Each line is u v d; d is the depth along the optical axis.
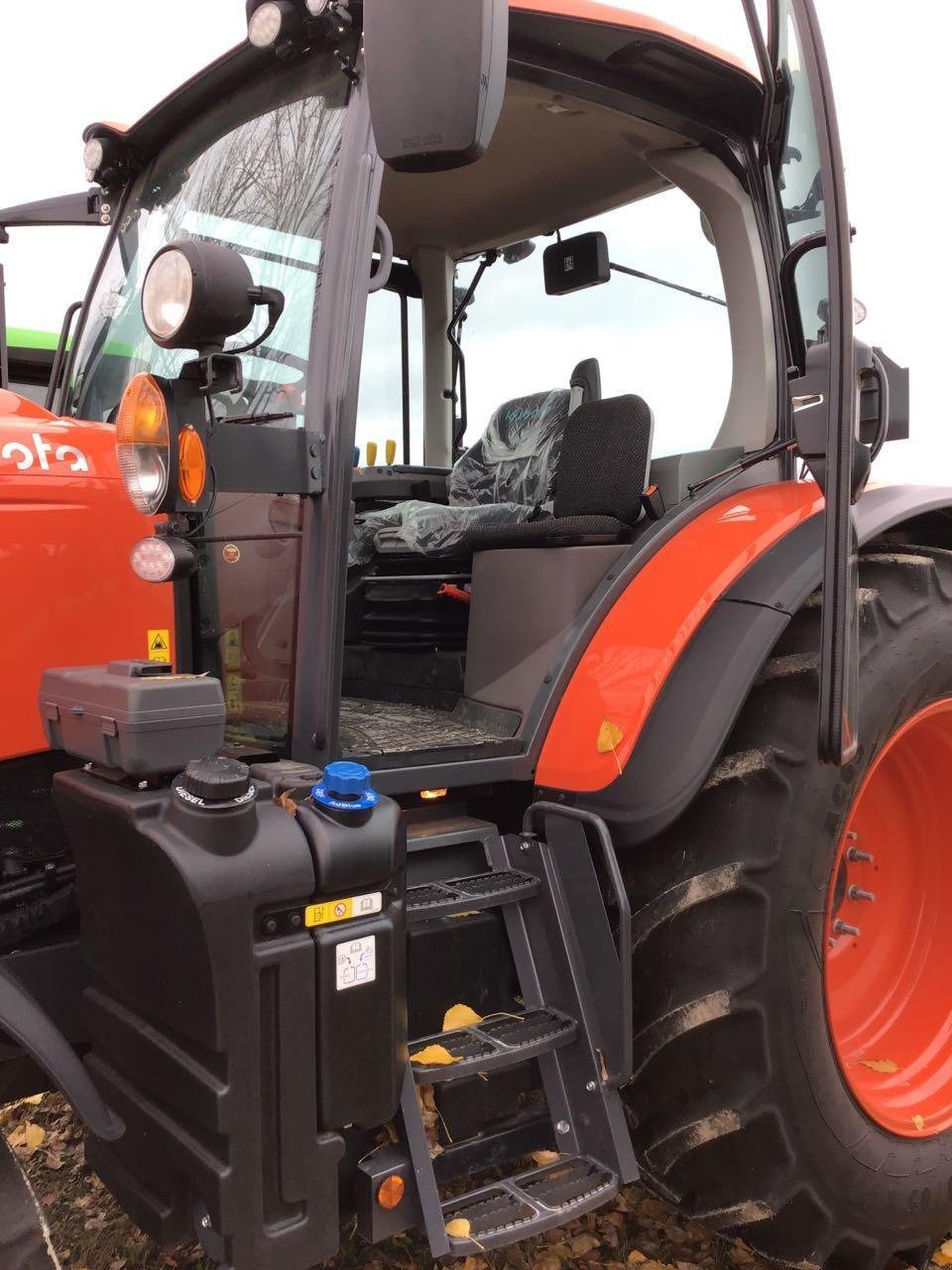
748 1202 1.79
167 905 1.34
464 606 2.41
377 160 1.73
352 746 1.85
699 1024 1.77
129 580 1.75
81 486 1.72
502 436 2.90
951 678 2.08
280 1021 1.36
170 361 2.09
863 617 1.96
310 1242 1.40
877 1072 2.11
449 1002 1.78
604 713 1.84
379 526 2.53
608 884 1.87
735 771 1.84
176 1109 1.41
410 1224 1.55
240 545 1.78
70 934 1.70
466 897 1.77
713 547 2.00
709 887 1.79
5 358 2.08
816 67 1.47
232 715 1.83
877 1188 1.89
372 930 1.44
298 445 1.65
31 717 1.67
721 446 2.31
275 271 1.84
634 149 2.30
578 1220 2.12
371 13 1.31
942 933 2.26
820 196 2.11
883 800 2.26
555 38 1.94
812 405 1.57
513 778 1.90
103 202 2.39
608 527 2.02
